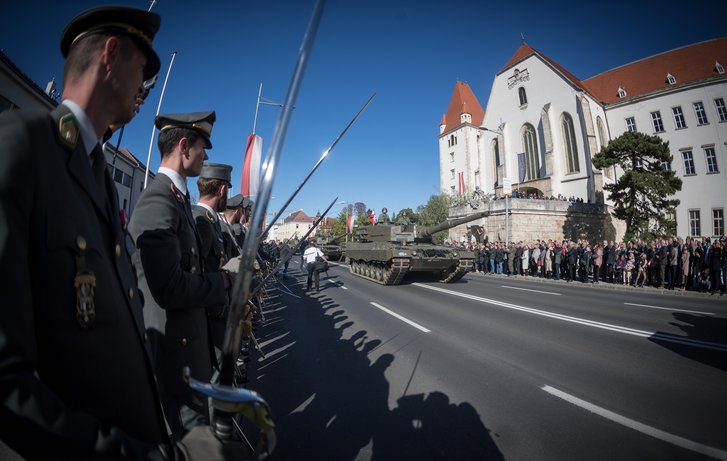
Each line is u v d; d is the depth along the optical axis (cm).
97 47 115
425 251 1359
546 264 1853
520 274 2030
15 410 70
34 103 1059
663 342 606
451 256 1355
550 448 298
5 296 77
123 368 108
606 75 4244
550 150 3709
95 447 78
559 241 3109
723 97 3108
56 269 93
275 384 440
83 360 98
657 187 2281
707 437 313
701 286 1300
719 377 450
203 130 225
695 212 3191
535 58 3953
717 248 1224
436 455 289
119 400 105
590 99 3612
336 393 412
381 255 1343
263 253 983
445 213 4062
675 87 3369
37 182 91
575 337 639
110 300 108
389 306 957
